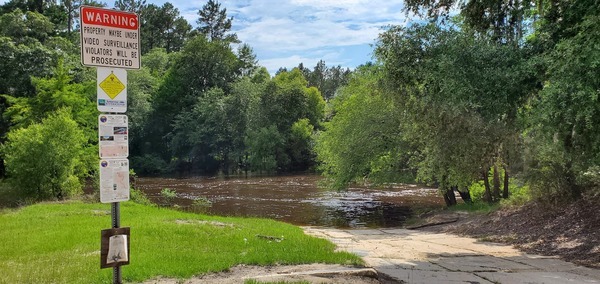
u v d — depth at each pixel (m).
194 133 60.03
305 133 59.56
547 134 10.56
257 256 8.38
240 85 61.66
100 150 4.77
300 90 63.22
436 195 31.19
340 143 24.97
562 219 12.16
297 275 6.88
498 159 15.00
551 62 9.53
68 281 6.70
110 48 4.88
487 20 12.44
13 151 24.77
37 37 49.81
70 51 51.38
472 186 21.94
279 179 47.28
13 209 19.95
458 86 10.83
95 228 12.56
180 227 12.37
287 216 23.42
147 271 7.06
